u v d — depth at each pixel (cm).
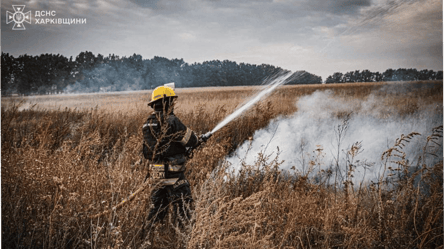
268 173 331
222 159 390
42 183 246
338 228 254
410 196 264
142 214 245
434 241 235
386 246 227
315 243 240
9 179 254
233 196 303
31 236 215
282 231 237
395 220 242
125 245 217
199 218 207
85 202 235
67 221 215
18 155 295
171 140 254
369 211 271
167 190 269
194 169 353
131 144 374
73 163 275
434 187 255
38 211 222
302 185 309
